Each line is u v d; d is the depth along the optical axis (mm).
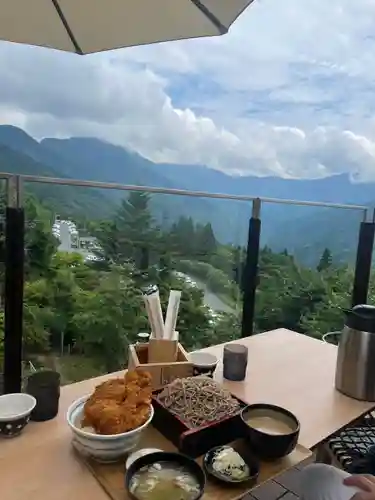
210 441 948
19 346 1644
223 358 1381
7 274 1599
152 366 1170
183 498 787
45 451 925
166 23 1178
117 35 1262
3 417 959
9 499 777
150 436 1000
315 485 1141
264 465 927
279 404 1210
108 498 793
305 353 1621
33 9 1225
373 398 1264
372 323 1261
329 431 1082
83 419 939
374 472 1259
